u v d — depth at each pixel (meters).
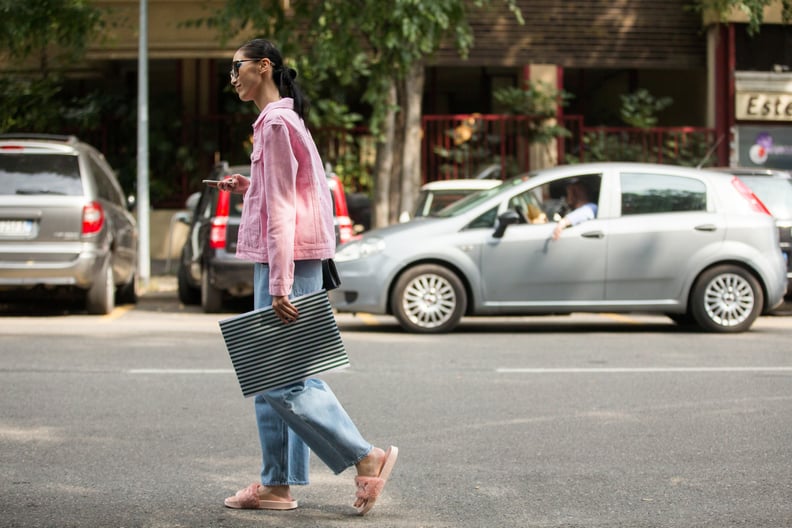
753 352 16.84
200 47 35.12
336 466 7.89
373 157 36.00
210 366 15.05
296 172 7.77
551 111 35.94
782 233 23.97
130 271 24.98
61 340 17.78
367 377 14.30
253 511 8.16
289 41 28.55
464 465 9.70
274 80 7.98
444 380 14.09
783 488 8.93
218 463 9.72
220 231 22.33
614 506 8.37
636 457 10.02
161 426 11.24
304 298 7.65
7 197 21.31
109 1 34.41
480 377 14.34
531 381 14.04
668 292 19.52
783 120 36.66
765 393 13.24
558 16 36.75
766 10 35.75
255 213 7.84
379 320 22.17
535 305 19.33
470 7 36.16
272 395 7.71
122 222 24.03
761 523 7.90
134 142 35.78
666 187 19.70
